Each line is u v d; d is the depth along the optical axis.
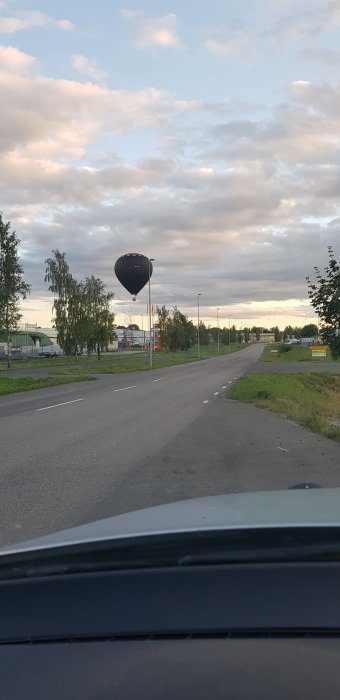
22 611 2.03
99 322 73.25
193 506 2.91
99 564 2.05
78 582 2.04
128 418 15.74
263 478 8.16
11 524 6.03
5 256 40.59
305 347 105.88
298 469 8.78
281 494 3.26
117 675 1.75
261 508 2.74
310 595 1.99
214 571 2.03
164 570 2.04
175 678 1.73
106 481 8.12
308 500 2.99
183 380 34.06
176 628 1.95
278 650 1.82
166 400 21.22
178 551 2.05
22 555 2.11
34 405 19.59
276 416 16.12
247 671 1.74
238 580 2.01
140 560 2.04
